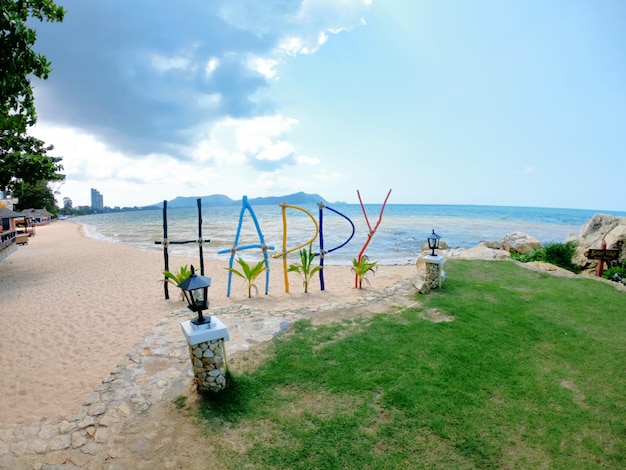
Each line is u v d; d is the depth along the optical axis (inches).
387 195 402.9
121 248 869.8
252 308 295.4
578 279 369.7
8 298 400.8
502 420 150.6
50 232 1465.3
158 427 151.5
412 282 350.0
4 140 450.9
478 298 303.1
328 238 1034.7
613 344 217.5
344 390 172.7
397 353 207.9
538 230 1395.2
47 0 260.5
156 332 247.6
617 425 147.7
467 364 194.2
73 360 242.2
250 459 133.6
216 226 1615.4
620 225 459.2
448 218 2190.0
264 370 191.9
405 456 133.3
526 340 222.7
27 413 183.2
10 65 226.7
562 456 132.6
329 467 129.0
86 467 132.7
